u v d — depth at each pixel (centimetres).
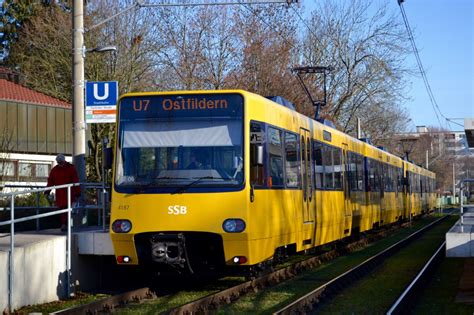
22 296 1169
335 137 2033
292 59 3753
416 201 4428
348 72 4156
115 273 1525
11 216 1161
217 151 1243
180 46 3659
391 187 3288
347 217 2130
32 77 4125
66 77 3953
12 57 4672
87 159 3762
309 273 1695
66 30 3784
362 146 2522
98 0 3603
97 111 1495
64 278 1305
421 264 1884
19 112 3878
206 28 3641
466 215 2523
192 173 1241
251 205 1232
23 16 4909
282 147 1444
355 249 2431
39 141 3975
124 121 1291
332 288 1349
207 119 1259
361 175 2461
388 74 4138
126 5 3691
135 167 1270
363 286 1470
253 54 3559
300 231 1560
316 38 4009
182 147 1256
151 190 1250
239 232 1213
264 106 1341
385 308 1192
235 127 1245
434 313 1159
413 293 1302
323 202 1798
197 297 1294
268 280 1460
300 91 3625
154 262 1253
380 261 1919
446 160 10381
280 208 1401
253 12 3562
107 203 1733
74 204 1487
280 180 1414
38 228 1570
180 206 1232
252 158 1248
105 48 1612
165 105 1277
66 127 4134
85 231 1436
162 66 3741
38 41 3859
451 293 1385
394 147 5881
